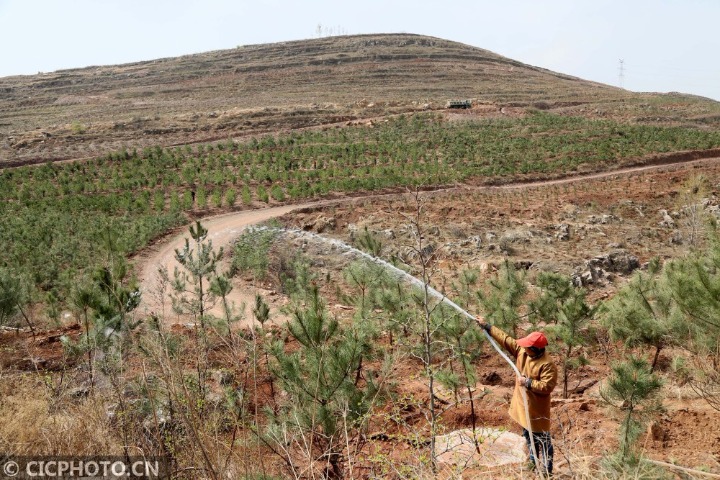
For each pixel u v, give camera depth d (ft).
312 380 19.95
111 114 395.96
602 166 200.23
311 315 20.40
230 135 299.99
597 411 26.07
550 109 371.76
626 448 18.01
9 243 111.75
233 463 16.71
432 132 269.44
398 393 26.78
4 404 19.98
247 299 68.08
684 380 28.66
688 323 28.48
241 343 26.73
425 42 634.84
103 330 22.75
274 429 18.47
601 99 398.62
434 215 140.56
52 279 83.92
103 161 227.81
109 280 28.40
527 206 150.71
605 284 94.32
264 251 96.84
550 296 38.22
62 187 176.65
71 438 17.61
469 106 337.11
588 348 40.37
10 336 40.78
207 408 19.39
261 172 187.83
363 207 151.94
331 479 17.92
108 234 31.53
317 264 106.73
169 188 181.57
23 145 286.05
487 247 113.39
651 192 160.04
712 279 23.79
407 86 480.23
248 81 509.35
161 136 305.32
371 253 57.57
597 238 122.83
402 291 35.83
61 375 25.20
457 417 26.68
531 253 111.45
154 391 18.56
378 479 16.63
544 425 17.26
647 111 341.82
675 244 118.11
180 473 15.74
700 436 21.94
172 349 20.66
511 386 35.55
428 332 19.86
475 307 45.50
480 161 207.41
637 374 20.35
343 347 20.29
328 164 210.18
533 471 16.20
